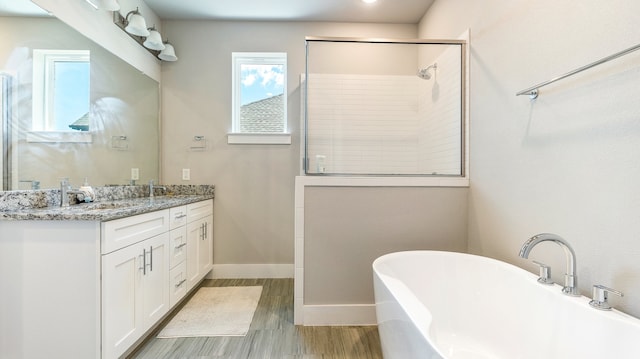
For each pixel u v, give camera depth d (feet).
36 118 5.27
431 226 6.79
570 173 4.13
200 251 8.55
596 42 3.76
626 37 3.40
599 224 3.73
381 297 4.67
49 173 5.52
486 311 5.02
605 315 3.29
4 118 4.74
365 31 9.99
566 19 4.18
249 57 10.07
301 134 9.24
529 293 4.34
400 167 7.57
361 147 7.62
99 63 6.83
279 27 9.87
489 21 6.01
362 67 7.60
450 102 7.29
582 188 3.95
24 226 4.43
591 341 3.40
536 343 4.14
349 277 6.70
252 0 8.64
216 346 5.75
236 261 9.82
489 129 6.02
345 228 6.69
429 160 7.48
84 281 4.45
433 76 7.44
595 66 3.70
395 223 6.75
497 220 5.78
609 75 3.58
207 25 9.78
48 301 4.44
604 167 3.66
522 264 5.08
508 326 4.64
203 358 5.37
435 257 5.72
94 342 4.44
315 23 9.91
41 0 5.30
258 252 9.86
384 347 4.58
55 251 4.44
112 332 4.65
